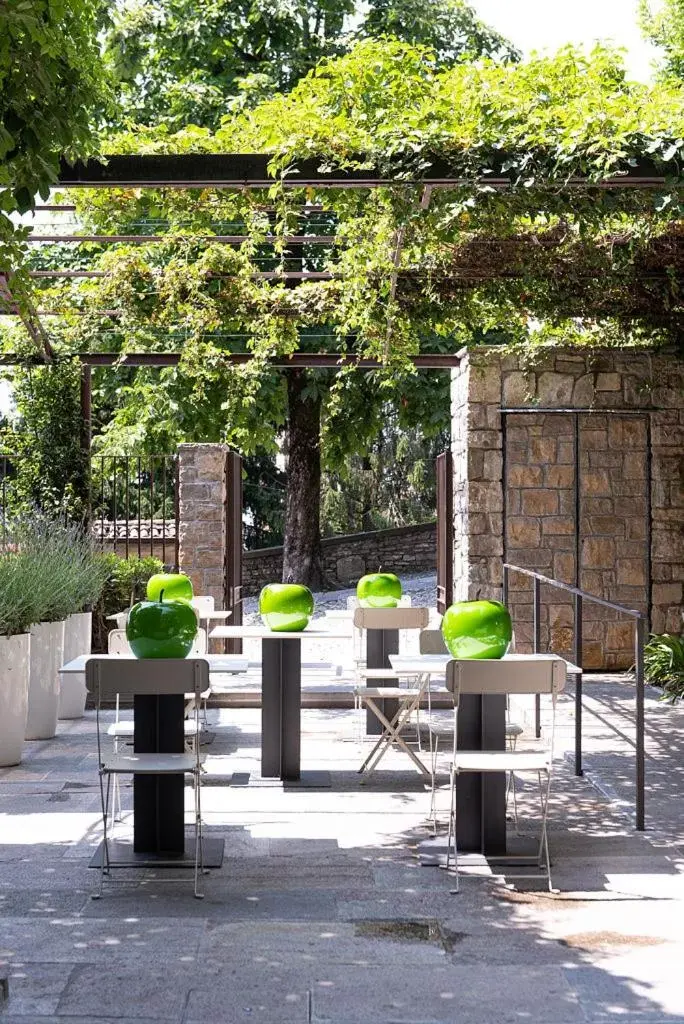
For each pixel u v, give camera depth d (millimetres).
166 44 17766
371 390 18312
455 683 4910
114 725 6352
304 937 4273
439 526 12406
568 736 8109
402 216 7199
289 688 6875
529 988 3816
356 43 7246
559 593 11180
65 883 4902
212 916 4496
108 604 10523
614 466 11203
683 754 7574
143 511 18656
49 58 5090
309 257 16766
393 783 6762
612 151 6543
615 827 5824
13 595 7266
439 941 4242
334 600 18438
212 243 10438
